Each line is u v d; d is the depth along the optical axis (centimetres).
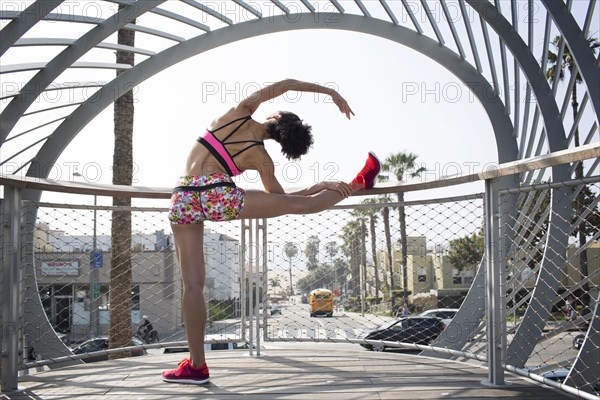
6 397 266
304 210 283
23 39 586
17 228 285
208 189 266
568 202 496
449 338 520
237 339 409
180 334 421
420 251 404
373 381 289
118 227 813
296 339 399
